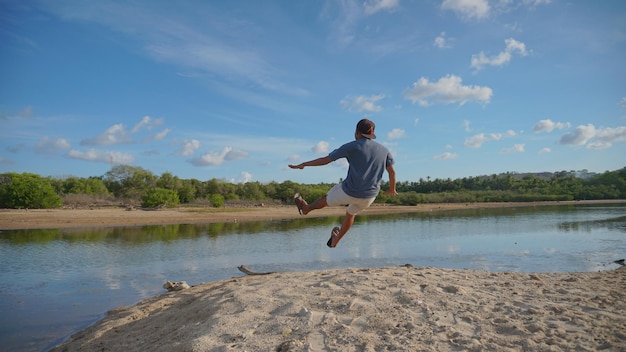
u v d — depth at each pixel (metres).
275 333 4.47
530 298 5.55
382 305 5.20
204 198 66.81
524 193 99.25
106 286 11.28
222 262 15.20
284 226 31.98
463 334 4.16
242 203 66.06
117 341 5.66
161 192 51.38
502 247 18.97
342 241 21.89
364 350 3.87
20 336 7.19
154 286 11.27
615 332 4.06
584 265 14.15
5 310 8.88
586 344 3.78
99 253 17.34
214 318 5.15
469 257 16.17
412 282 6.44
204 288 8.71
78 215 36.25
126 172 62.94
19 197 42.06
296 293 5.94
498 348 3.77
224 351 4.08
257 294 6.02
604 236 22.72
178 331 5.20
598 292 5.96
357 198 4.33
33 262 15.12
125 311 7.89
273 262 15.20
